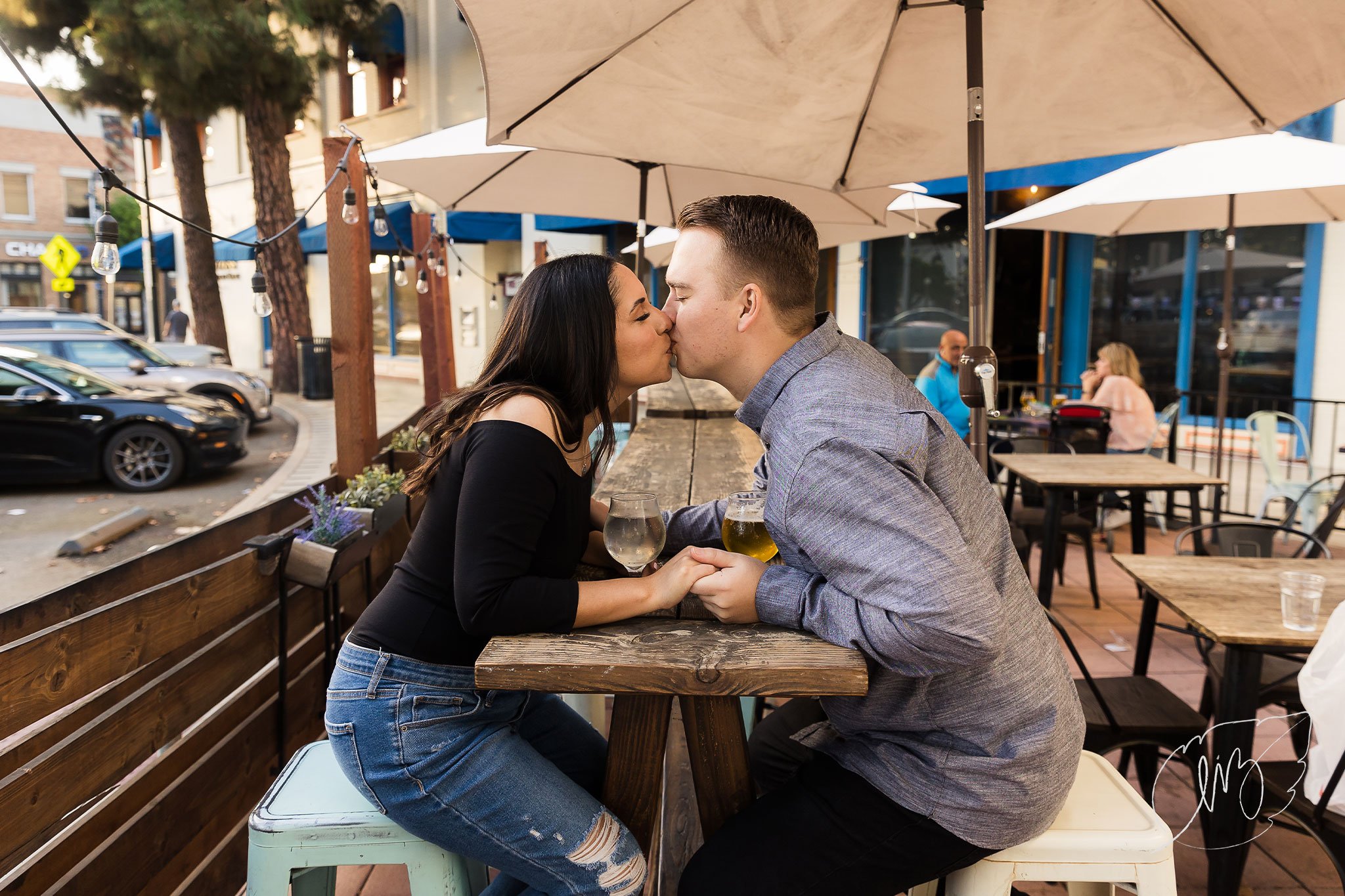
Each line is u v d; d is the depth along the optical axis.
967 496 1.35
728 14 1.83
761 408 1.41
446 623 1.43
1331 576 2.61
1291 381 7.04
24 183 33.28
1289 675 2.49
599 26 1.76
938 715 1.33
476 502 1.32
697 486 2.46
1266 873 2.41
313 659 2.95
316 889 1.70
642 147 2.30
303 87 12.74
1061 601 4.77
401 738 1.41
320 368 14.08
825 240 5.63
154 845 1.96
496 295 14.93
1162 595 2.42
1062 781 1.35
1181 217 5.48
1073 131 2.30
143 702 1.96
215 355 12.76
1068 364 8.75
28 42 12.63
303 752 1.72
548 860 1.40
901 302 9.81
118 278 27.28
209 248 14.17
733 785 1.46
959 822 1.32
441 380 6.65
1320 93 1.98
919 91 2.19
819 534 1.23
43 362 7.91
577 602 1.33
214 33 11.58
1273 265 7.09
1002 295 9.75
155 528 6.60
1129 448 6.14
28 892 1.59
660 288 10.55
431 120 15.70
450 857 1.48
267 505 2.78
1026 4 1.90
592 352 1.43
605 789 1.47
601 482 2.53
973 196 1.98
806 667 1.20
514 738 1.47
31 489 8.06
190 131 13.74
